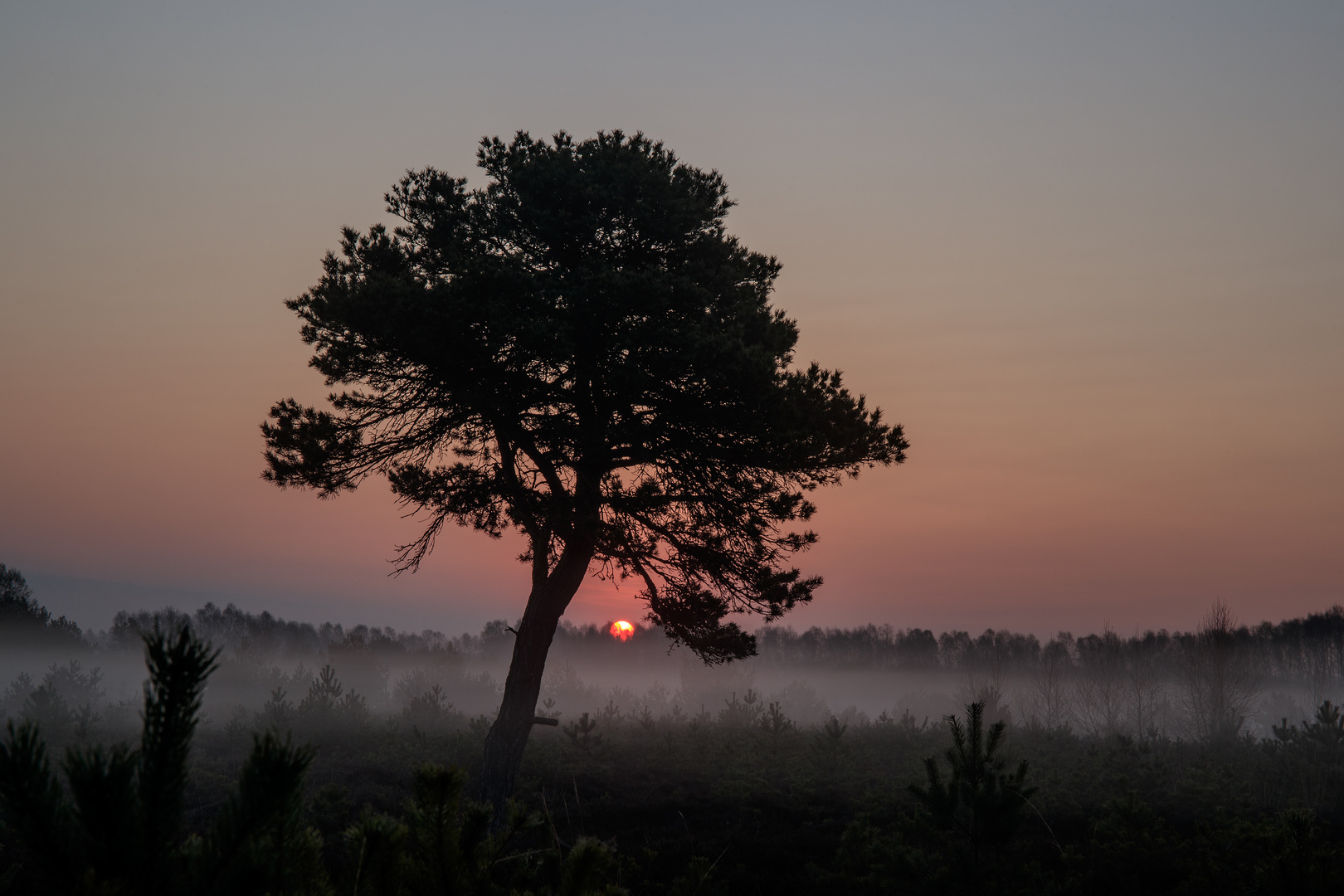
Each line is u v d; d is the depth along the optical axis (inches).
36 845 60.5
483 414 520.4
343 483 526.0
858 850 366.9
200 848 68.9
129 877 61.9
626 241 558.6
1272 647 4274.1
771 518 517.3
